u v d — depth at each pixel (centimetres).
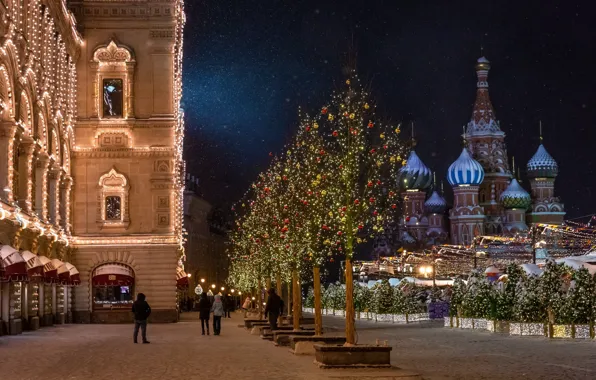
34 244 4878
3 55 4094
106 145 6475
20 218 4234
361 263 10638
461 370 2422
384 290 6606
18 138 4438
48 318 5672
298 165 3984
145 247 6444
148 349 3366
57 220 5756
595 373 2278
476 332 4516
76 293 6397
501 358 2806
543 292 3944
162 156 6512
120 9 6550
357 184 2733
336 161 3086
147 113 6538
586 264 4366
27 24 4769
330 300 8994
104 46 6519
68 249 6253
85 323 6341
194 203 13212
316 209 3372
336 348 2450
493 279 6431
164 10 6575
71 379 2192
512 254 7938
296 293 3906
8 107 4275
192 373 2348
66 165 6197
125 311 6419
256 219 5550
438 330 4856
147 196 6494
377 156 2834
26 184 4797
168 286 6444
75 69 6469
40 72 5062
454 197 19662
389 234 15725
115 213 6475
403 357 2927
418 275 9219
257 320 4941
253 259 5966
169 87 6562
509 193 19950
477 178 19425
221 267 16425
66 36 6044
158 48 6562
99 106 6506
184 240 8706
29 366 2575
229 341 3984
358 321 6794
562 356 2822
